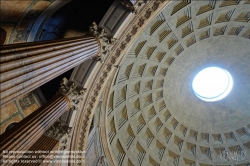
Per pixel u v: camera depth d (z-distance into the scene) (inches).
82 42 334.6
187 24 589.6
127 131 703.1
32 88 218.8
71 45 297.3
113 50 450.3
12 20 309.3
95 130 579.5
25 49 213.5
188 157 813.9
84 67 427.2
